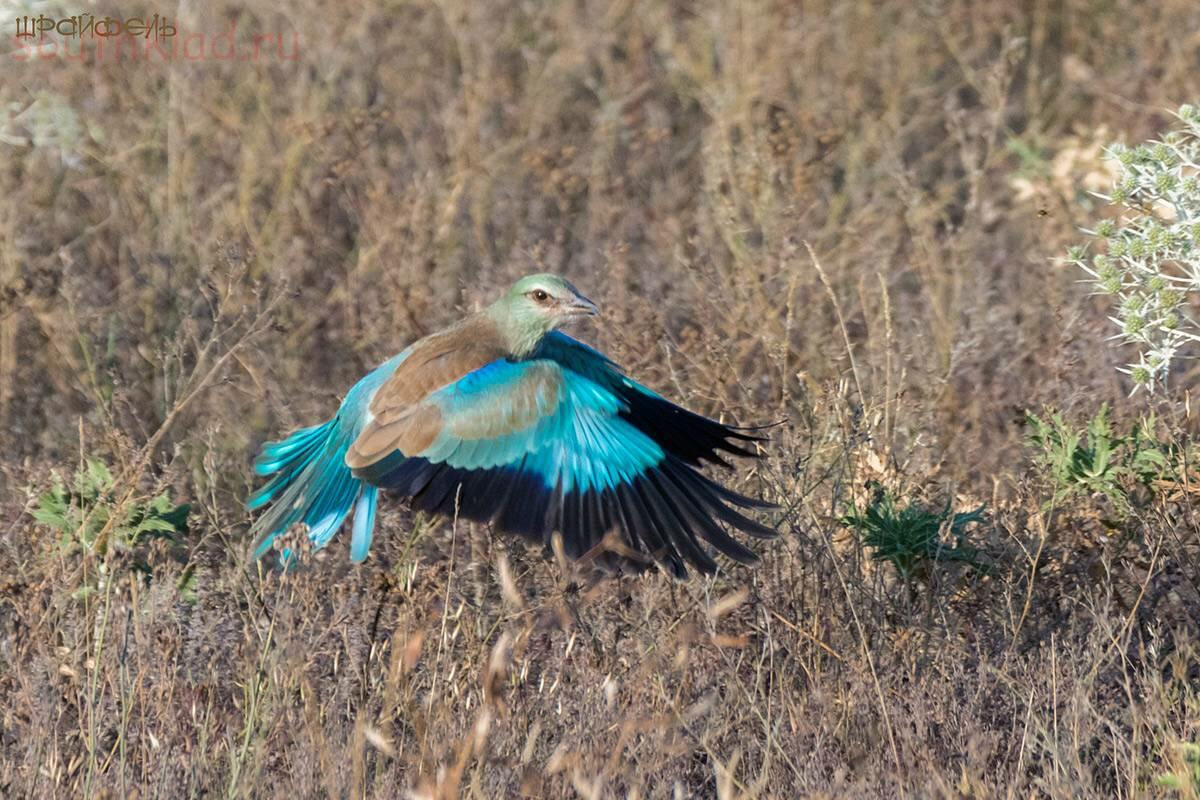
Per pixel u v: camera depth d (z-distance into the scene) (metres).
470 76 20.05
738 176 17.14
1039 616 11.25
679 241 16.67
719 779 8.77
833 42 21.77
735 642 9.10
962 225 17.03
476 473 9.96
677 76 20.98
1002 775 9.55
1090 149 17.73
